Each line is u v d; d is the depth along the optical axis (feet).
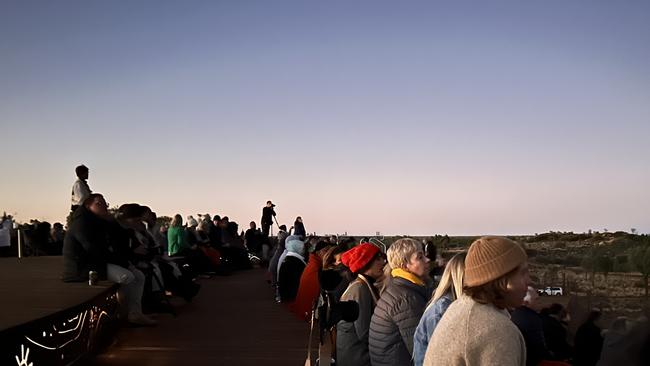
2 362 16.15
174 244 53.26
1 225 61.93
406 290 15.69
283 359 26.63
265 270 75.72
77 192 39.83
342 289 22.62
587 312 28.12
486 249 8.86
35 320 18.16
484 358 8.31
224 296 48.75
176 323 35.27
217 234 70.74
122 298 32.53
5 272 34.99
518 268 8.80
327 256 27.89
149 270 36.55
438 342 8.79
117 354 26.81
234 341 30.32
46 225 59.88
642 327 23.27
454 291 12.76
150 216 43.19
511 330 8.45
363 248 18.19
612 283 41.68
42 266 39.73
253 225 85.20
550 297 33.45
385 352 15.51
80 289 26.37
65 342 21.18
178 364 25.45
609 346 23.45
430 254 21.47
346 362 17.71
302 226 74.90
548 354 14.67
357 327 17.60
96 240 28.99
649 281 40.98
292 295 42.39
